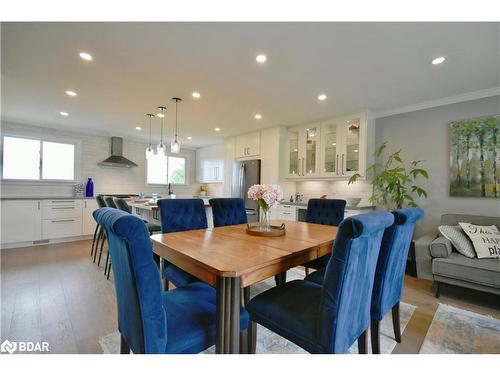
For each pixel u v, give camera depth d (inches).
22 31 73.5
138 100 131.0
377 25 70.2
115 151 217.3
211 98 127.3
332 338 40.2
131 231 33.9
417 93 120.0
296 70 97.0
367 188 157.8
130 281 36.5
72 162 201.8
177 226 88.1
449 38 75.7
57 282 105.0
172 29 72.8
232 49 83.0
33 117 165.5
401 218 53.9
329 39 77.0
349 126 153.3
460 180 122.7
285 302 51.3
